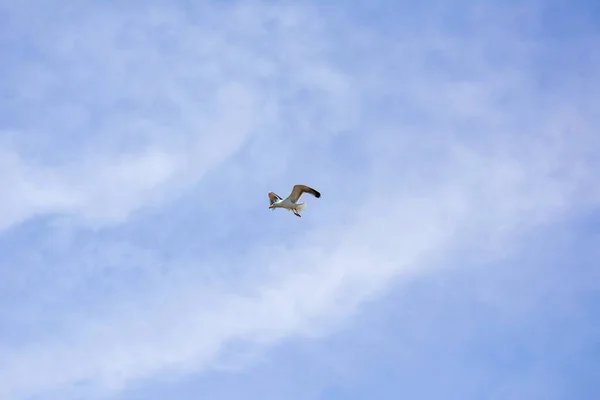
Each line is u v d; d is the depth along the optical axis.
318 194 151.50
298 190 151.62
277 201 153.62
